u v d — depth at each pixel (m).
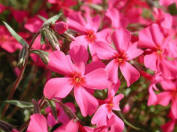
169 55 0.10
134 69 0.09
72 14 0.10
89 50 0.10
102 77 0.08
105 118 0.08
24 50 0.08
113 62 0.09
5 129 0.08
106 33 0.10
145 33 0.10
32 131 0.07
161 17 0.11
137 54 0.09
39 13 0.11
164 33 0.10
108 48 0.09
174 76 0.09
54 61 0.08
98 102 0.08
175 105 0.11
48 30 0.08
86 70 0.08
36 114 0.07
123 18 0.10
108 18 0.11
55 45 0.08
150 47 0.10
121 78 0.10
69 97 0.11
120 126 0.08
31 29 0.11
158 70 0.09
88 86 0.08
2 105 0.10
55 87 0.08
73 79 0.08
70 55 0.08
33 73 0.11
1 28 0.11
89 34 0.09
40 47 0.10
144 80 0.11
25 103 0.09
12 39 0.11
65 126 0.08
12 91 0.09
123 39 0.09
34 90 0.11
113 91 0.09
